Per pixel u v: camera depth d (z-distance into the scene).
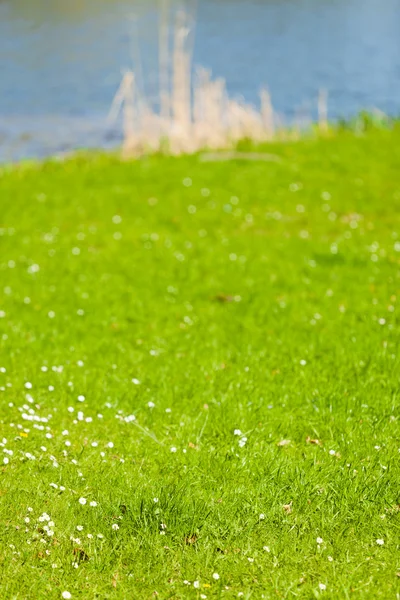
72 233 20.48
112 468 9.69
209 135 30.02
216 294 16.16
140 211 22.30
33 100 45.19
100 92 46.69
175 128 30.25
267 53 59.84
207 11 79.56
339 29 71.31
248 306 15.41
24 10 75.50
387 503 8.89
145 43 61.44
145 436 10.60
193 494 9.05
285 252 18.59
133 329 14.42
